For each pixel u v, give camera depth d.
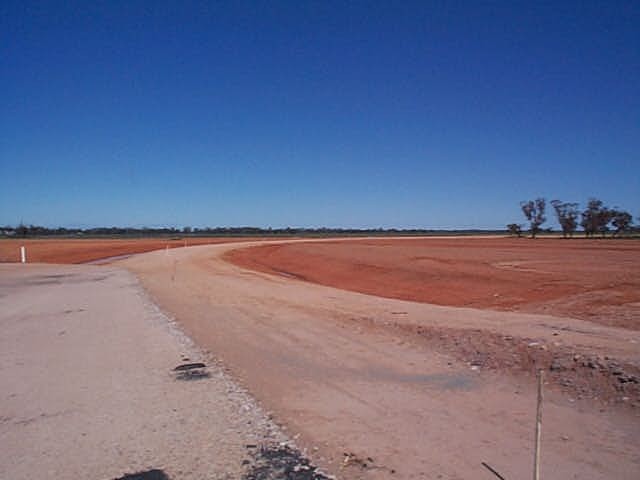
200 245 72.69
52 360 8.86
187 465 4.87
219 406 6.48
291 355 9.19
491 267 28.50
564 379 7.11
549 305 15.36
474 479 4.56
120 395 6.94
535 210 112.75
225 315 13.69
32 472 4.76
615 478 4.55
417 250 50.47
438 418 6.04
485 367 8.02
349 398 6.82
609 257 35.31
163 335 10.93
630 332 9.79
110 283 22.39
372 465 4.86
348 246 64.56
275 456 5.05
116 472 4.75
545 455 5.01
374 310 14.16
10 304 16.09
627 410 6.01
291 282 24.41
